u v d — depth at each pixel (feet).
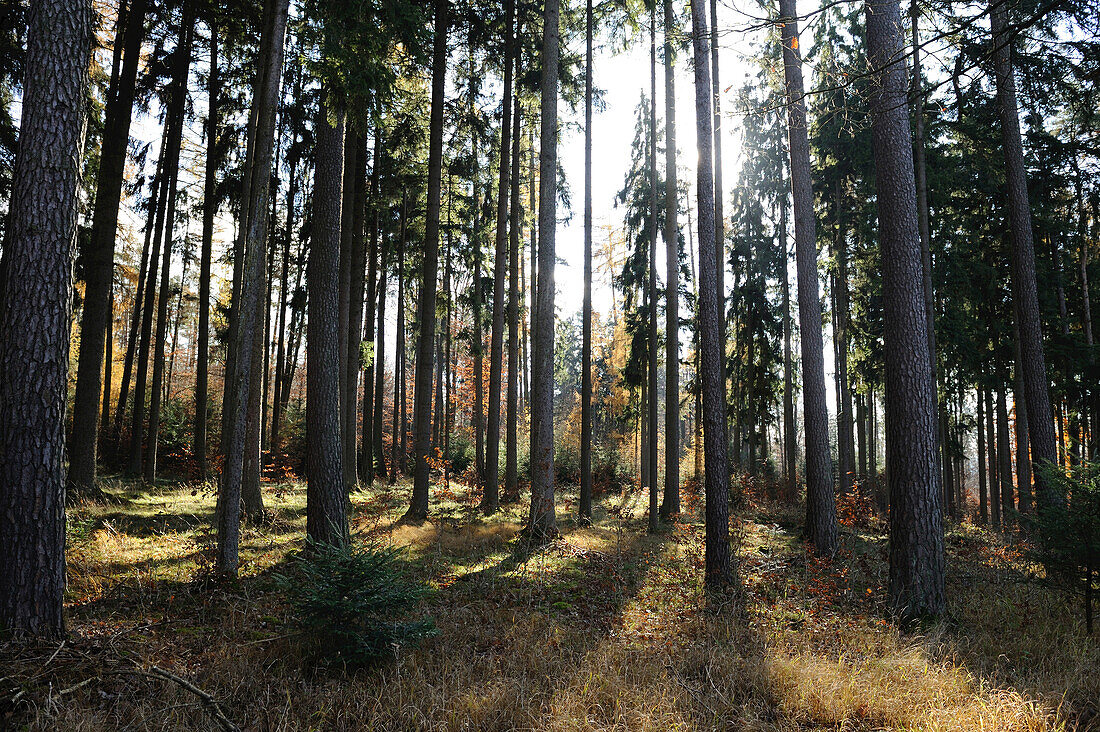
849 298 68.90
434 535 36.83
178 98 51.11
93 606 19.69
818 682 15.74
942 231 59.67
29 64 16.35
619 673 16.63
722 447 27.53
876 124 25.25
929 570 22.57
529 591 25.29
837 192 63.87
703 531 42.65
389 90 29.32
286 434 78.02
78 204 17.03
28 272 15.88
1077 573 22.30
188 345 126.31
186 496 46.01
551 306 41.70
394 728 13.52
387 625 17.04
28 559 15.39
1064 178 55.52
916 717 14.16
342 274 54.08
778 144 70.59
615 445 113.29
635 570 30.94
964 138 49.37
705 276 28.71
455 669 16.35
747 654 18.28
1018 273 37.81
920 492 23.00
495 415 51.24
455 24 50.37
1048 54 33.01
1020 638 20.04
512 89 56.65
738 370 81.97
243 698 14.49
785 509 60.49
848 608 23.88
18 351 15.66
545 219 42.39
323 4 26.40
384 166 62.80
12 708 12.66
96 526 30.99
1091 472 22.06
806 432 37.06
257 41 44.06
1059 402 67.92
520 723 13.84
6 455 15.46
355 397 58.08
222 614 20.39
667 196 51.83
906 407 23.53
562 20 53.52
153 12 44.06
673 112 51.75
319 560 17.03
